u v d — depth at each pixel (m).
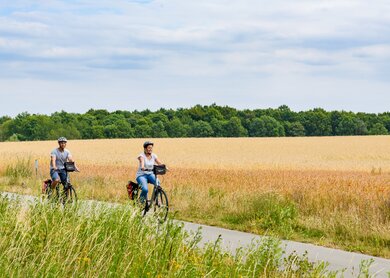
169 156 70.62
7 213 10.13
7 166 35.28
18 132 173.88
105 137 176.50
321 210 17.94
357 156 73.88
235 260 8.58
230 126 187.75
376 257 12.98
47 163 45.25
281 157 70.19
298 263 9.26
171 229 9.33
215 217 18.62
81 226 9.63
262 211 17.58
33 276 7.40
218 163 54.62
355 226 15.59
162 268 7.76
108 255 8.30
